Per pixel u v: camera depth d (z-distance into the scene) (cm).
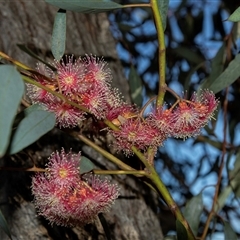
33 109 63
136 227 87
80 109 63
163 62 65
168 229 116
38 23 97
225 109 92
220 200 93
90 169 65
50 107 63
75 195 64
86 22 106
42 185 64
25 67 64
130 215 87
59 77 63
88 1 66
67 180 63
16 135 58
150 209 91
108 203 65
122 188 88
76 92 63
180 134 66
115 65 105
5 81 55
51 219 66
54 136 84
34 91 64
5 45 92
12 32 93
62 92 63
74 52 99
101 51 104
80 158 65
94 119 66
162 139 66
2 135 55
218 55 93
